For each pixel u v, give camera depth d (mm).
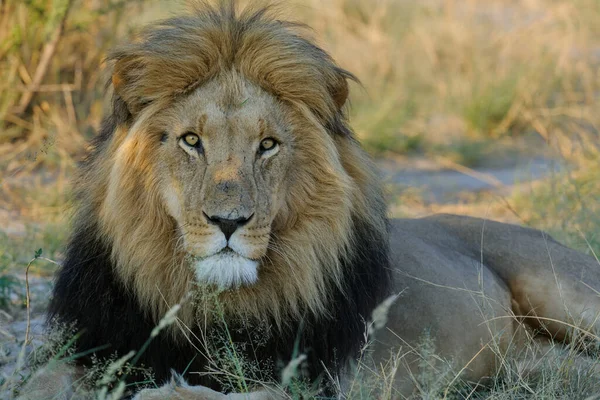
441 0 29422
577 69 24766
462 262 9453
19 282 10500
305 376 7461
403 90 23156
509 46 24891
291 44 7477
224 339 7449
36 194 14766
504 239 10070
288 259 7430
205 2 8023
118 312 7520
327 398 7492
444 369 8047
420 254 9062
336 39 25109
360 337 7875
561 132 20734
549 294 9523
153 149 7379
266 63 7387
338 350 7715
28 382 7176
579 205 14070
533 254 9867
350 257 7641
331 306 7613
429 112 22609
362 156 7895
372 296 7902
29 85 17141
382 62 24047
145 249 7371
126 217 7359
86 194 7664
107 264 7527
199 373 7336
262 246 7129
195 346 7402
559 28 27781
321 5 26594
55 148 16000
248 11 7887
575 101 22750
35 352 7844
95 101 17547
